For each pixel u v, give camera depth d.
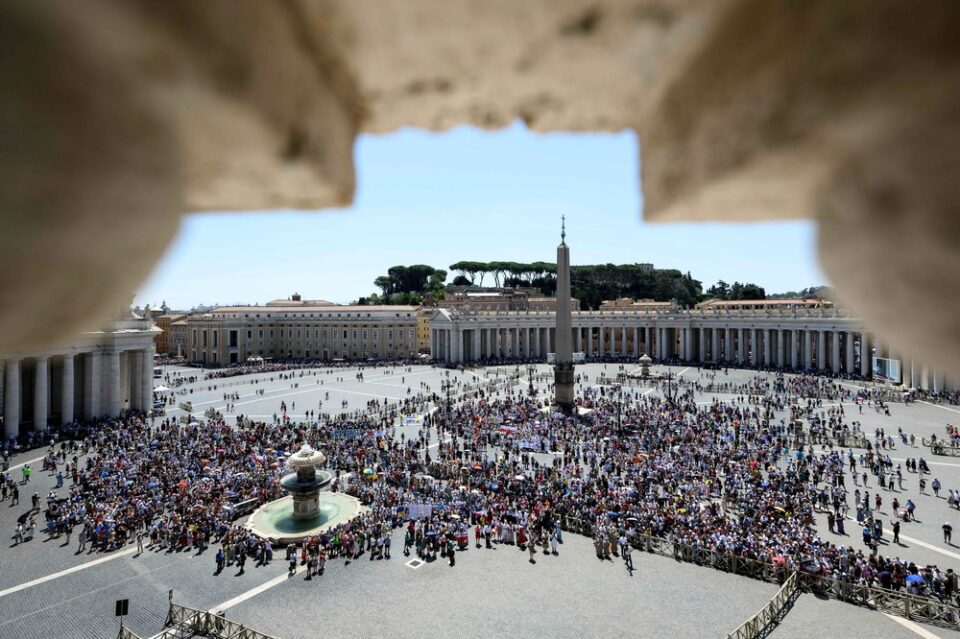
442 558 21.88
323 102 2.55
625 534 22.69
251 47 1.88
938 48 1.59
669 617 17.47
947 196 1.79
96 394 49.22
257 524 25.36
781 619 17.14
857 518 25.14
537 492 27.88
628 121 3.14
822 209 2.32
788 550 20.61
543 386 69.62
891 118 1.79
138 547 22.84
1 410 48.81
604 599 18.59
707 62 2.40
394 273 170.00
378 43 2.45
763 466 32.62
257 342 118.81
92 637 16.91
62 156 1.54
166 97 1.72
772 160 2.21
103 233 1.81
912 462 32.47
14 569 21.14
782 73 2.00
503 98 2.98
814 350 94.38
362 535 22.94
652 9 2.26
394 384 73.31
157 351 139.12
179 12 1.56
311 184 2.56
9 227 1.52
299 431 41.50
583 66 2.68
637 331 116.69
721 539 21.59
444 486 29.84
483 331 118.38
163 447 37.59
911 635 16.27
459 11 2.30
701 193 2.66
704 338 100.19
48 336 2.03
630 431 41.31
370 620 17.56
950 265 1.92
